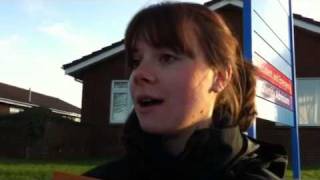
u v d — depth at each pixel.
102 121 18.53
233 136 1.24
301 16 17.30
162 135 1.25
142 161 1.29
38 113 16.47
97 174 1.44
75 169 11.31
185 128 1.23
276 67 6.11
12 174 10.06
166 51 1.23
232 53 1.34
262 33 5.20
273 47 5.90
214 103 1.31
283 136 16.86
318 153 16.84
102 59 18.50
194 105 1.22
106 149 18.36
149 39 1.25
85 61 18.56
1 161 13.78
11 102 32.66
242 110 1.39
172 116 1.21
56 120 16.80
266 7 5.46
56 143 16.78
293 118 7.72
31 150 16.31
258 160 1.25
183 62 1.22
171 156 1.25
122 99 18.47
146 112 1.22
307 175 11.43
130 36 1.31
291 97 7.50
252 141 1.33
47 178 9.73
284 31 6.83
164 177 1.24
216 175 1.20
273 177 1.23
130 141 1.34
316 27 17.17
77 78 19.00
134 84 1.23
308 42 17.42
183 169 1.22
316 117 17.03
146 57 1.25
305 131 16.98
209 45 1.27
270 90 5.67
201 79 1.24
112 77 18.56
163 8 1.30
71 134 17.48
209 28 1.29
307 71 17.34
